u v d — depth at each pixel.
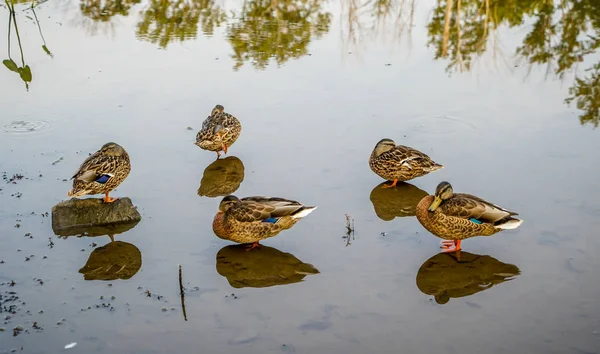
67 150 11.80
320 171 11.45
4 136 12.15
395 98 13.86
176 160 11.79
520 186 10.73
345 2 19.03
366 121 12.97
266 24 17.75
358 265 9.08
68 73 14.75
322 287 8.62
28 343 7.48
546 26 17.22
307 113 13.31
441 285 8.64
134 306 8.16
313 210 9.80
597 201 10.25
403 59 15.68
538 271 8.85
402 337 7.68
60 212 9.80
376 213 10.40
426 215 9.33
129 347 7.46
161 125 12.84
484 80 14.60
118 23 17.67
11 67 13.54
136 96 13.88
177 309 8.13
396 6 18.70
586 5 18.44
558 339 7.61
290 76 14.90
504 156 11.67
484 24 17.31
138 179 11.18
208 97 13.91
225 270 8.96
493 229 9.23
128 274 8.81
